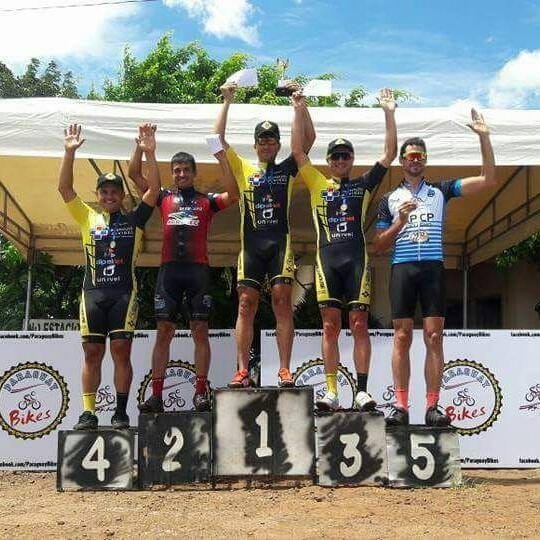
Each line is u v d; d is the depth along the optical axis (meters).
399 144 6.38
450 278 14.39
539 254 11.35
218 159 5.32
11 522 4.04
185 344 6.29
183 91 14.00
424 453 4.96
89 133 6.23
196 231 5.36
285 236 5.22
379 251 5.25
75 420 6.22
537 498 4.62
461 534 3.70
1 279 11.61
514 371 6.25
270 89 13.39
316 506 4.30
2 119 6.18
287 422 4.93
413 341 6.25
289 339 5.14
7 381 6.20
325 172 7.85
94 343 5.21
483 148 5.26
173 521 3.98
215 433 4.93
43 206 9.40
